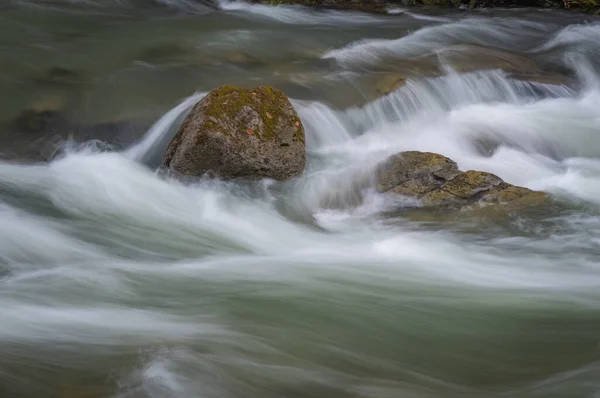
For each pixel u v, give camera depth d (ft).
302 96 30.32
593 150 30.07
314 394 13.96
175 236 21.74
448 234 22.27
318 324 16.87
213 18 42.98
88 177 24.47
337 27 42.45
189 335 15.84
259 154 23.91
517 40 42.19
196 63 33.06
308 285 18.97
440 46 38.83
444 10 49.52
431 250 21.36
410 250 21.33
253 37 38.29
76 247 20.53
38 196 23.07
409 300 18.33
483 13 48.70
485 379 14.90
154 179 24.57
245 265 20.20
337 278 19.48
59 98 28.94
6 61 31.73
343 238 22.18
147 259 20.30
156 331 15.97
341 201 24.13
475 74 34.71
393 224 22.89
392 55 36.42
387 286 19.08
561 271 20.36
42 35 35.86
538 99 34.65
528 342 16.43
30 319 16.21
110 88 29.94
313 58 35.24
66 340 15.28
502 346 16.26
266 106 24.66
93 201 23.27
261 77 32.01
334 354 15.58
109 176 24.61
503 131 30.73
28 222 21.38
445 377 14.93
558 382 14.70
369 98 31.07
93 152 26.35
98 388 13.53
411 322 17.21
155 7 44.47
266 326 16.60
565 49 40.42
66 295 17.67
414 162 24.59
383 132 29.96
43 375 13.88
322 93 30.83
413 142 29.17
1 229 20.67
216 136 23.43
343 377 14.70
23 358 14.42
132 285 18.49
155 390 13.55
